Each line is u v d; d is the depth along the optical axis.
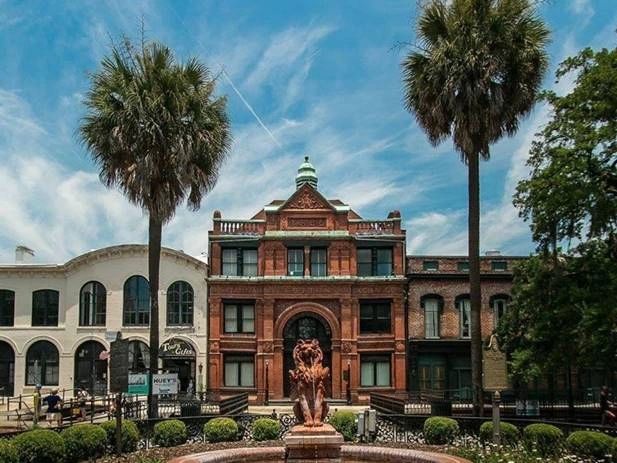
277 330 48.81
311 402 16.38
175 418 25.19
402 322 48.78
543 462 18.59
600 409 34.91
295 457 15.89
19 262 54.44
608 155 26.45
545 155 28.22
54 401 33.59
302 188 50.56
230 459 17.73
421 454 17.41
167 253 51.06
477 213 29.39
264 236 49.56
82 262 51.91
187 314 50.69
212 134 30.67
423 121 30.61
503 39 28.69
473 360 28.58
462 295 49.28
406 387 48.12
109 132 29.44
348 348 48.47
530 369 31.12
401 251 49.81
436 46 29.86
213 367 48.53
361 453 18.56
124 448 21.98
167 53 30.89
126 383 20.58
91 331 51.34
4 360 51.56
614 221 26.38
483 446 21.53
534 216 28.20
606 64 26.67
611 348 26.03
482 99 28.88
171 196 29.77
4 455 16.69
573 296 26.41
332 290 49.09
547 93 28.41
